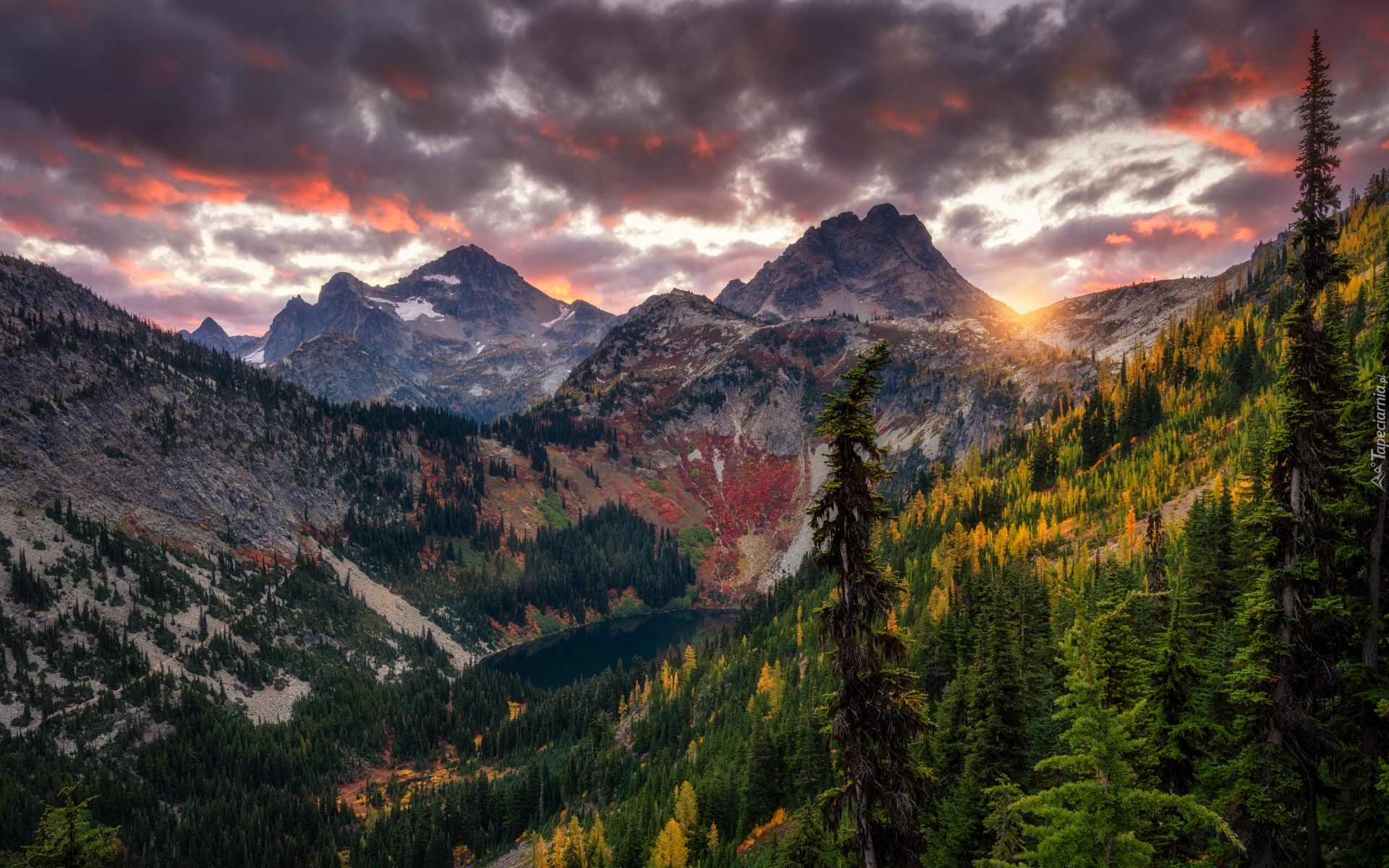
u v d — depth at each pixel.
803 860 46.66
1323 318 23.77
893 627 19.05
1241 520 24.44
